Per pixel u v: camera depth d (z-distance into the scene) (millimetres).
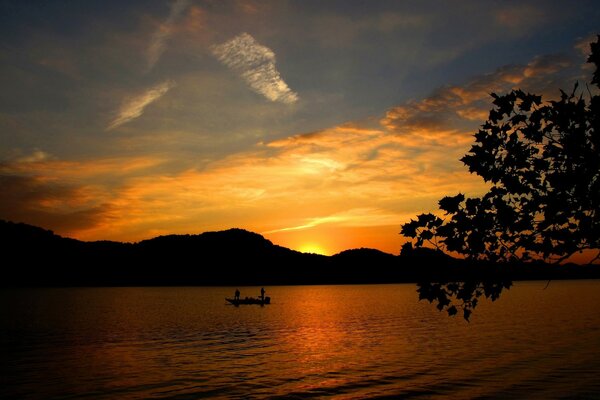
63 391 24719
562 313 72562
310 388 25375
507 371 28984
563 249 5340
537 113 5594
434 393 24219
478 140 5891
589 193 5160
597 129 5176
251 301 103500
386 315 73625
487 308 84688
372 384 26172
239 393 24438
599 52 5359
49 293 176000
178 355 35750
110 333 50000
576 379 26609
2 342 43188
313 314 76062
